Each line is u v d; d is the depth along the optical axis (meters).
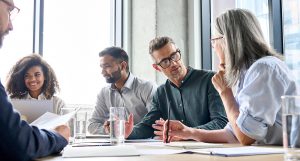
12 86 2.72
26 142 0.88
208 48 3.85
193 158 0.94
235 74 1.64
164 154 1.06
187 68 2.56
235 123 1.56
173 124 1.77
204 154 1.05
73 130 1.47
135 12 3.83
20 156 0.88
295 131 0.82
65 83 3.41
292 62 2.96
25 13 3.54
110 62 2.89
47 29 3.59
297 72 2.86
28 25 3.58
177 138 1.80
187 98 2.46
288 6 3.05
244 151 1.07
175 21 3.85
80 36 3.54
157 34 3.77
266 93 1.48
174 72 2.47
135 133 2.25
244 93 1.52
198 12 3.88
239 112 1.59
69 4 3.59
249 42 1.63
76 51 3.47
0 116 0.84
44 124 1.24
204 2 3.87
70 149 1.04
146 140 1.90
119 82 2.94
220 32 1.72
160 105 2.55
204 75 2.46
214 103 2.30
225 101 1.66
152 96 2.80
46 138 0.98
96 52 3.51
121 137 1.51
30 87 2.75
